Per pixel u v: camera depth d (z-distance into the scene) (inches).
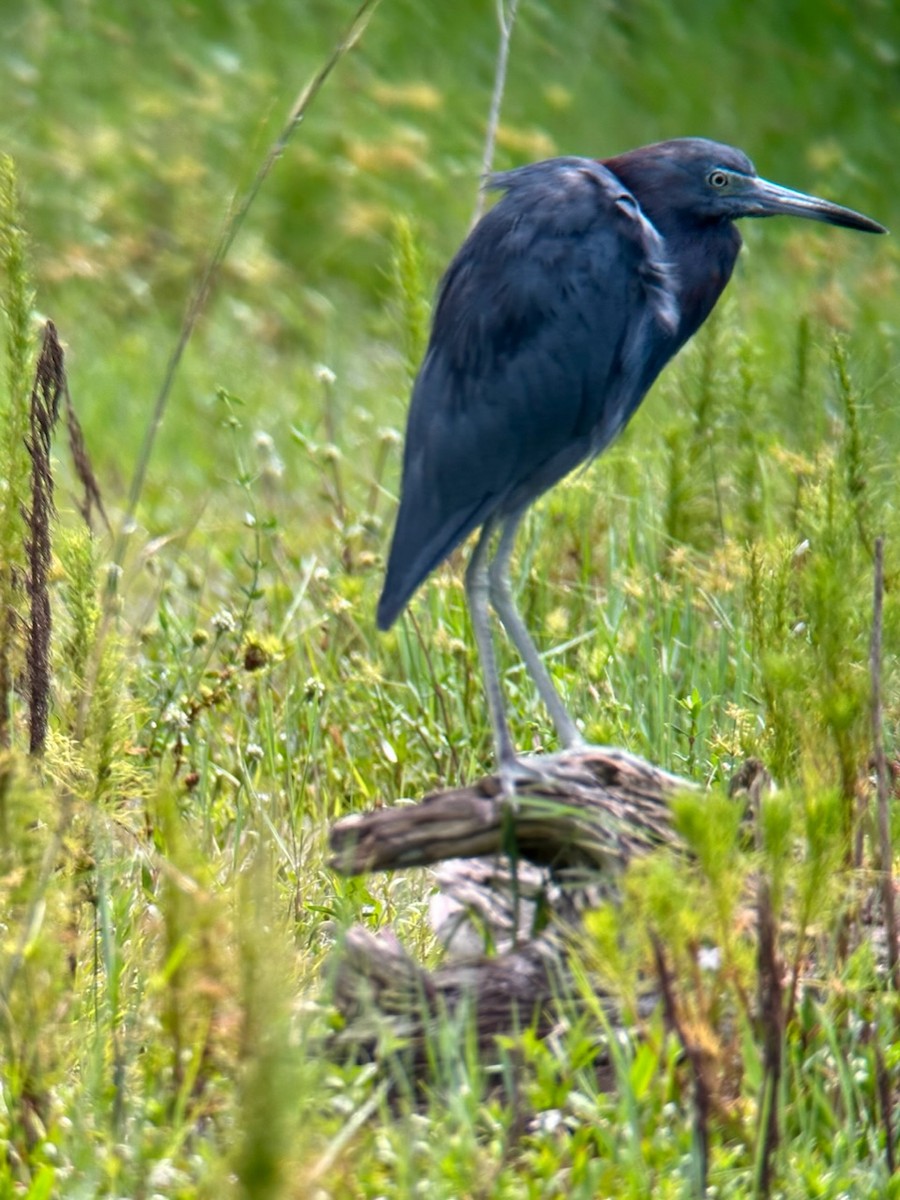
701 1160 241.8
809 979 272.4
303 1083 213.0
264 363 715.4
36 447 304.5
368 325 778.2
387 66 948.6
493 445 350.9
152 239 796.6
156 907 310.2
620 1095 254.2
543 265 350.3
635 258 357.4
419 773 399.2
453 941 305.1
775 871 244.4
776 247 832.3
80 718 294.2
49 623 304.7
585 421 358.3
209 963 247.9
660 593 438.9
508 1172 239.9
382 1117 251.0
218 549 524.4
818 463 370.6
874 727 275.1
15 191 305.7
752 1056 246.5
